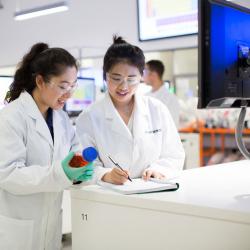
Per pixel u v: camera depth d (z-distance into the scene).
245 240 0.96
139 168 1.71
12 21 6.36
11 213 1.29
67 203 1.72
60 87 1.24
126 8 5.06
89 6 5.41
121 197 1.16
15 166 1.22
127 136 1.68
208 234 1.02
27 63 1.37
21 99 1.35
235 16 1.19
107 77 1.61
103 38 5.32
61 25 5.74
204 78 1.11
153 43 4.87
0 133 1.24
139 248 1.15
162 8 4.71
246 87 1.25
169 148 1.78
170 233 1.08
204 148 5.06
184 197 1.12
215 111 4.79
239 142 1.36
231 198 1.10
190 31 4.52
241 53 1.21
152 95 4.19
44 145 1.33
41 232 1.35
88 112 1.75
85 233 1.26
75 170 1.15
